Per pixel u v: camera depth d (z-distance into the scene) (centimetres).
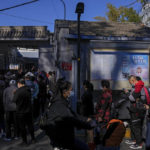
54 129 312
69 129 311
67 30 854
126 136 613
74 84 838
